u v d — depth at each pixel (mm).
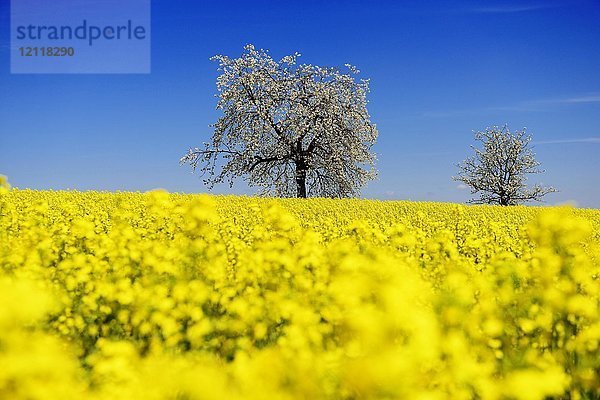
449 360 3453
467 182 50562
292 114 39219
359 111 40375
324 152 39969
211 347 4750
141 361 3203
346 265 4590
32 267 6637
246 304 5105
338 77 40281
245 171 39781
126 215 12461
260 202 23953
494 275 6207
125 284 5707
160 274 6363
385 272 3855
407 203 26734
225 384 2719
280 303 4965
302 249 6828
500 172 49844
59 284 6469
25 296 3178
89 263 7211
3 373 2625
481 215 19016
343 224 16062
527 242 11531
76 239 9070
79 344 5086
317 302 4949
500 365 4246
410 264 7797
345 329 3359
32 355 2723
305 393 2699
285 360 2836
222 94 39531
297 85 40562
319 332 3938
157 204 10219
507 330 4781
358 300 3242
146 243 8320
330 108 39156
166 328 4809
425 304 4398
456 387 3363
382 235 9852
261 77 39656
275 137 39719
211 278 6305
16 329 3055
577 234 5914
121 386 2959
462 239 13844
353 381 2514
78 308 5574
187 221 8094
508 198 49500
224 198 25672
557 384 3502
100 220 14453
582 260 5820
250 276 6375
